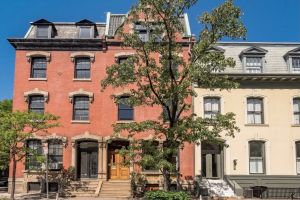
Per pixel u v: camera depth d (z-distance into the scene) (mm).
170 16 22328
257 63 33594
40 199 26625
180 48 23547
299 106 32969
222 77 23109
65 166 31094
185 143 31703
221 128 23781
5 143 25656
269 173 31703
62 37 33469
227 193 30031
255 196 31219
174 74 23422
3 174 44594
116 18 34750
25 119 26062
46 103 31922
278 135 32281
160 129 22875
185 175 31203
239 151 31844
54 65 32469
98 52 32688
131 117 31953
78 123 31734
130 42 22859
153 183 30484
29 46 32594
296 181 31625
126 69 22750
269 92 32875
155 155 21969
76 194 29297
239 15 21734
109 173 31609
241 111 32469
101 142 31438
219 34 22078
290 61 33531
